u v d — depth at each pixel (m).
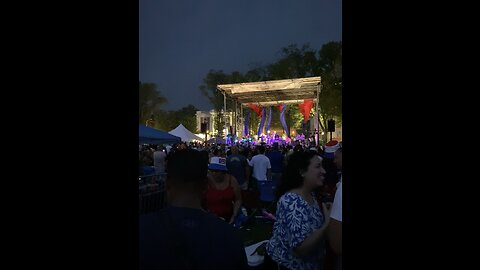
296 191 2.08
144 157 9.41
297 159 2.09
